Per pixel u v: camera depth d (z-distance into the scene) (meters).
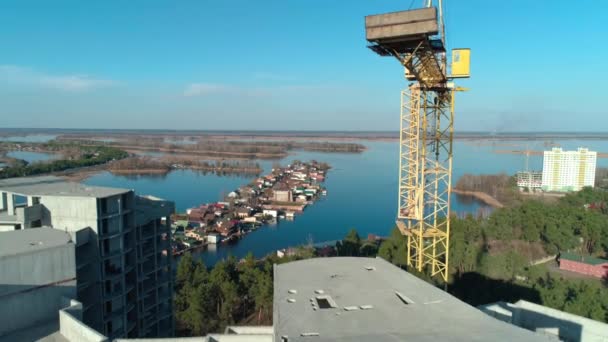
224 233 166.38
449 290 80.94
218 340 35.06
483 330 27.30
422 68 56.25
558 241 120.81
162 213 69.06
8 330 38.31
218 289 79.19
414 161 71.44
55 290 41.66
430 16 42.88
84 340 34.91
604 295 69.06
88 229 54.62
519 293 75.75
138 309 63.00
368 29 46.12
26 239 43.97
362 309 30.61
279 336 26.45
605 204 170.00
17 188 60.22
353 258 43.06
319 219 199.25
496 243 127.44
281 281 36.47
